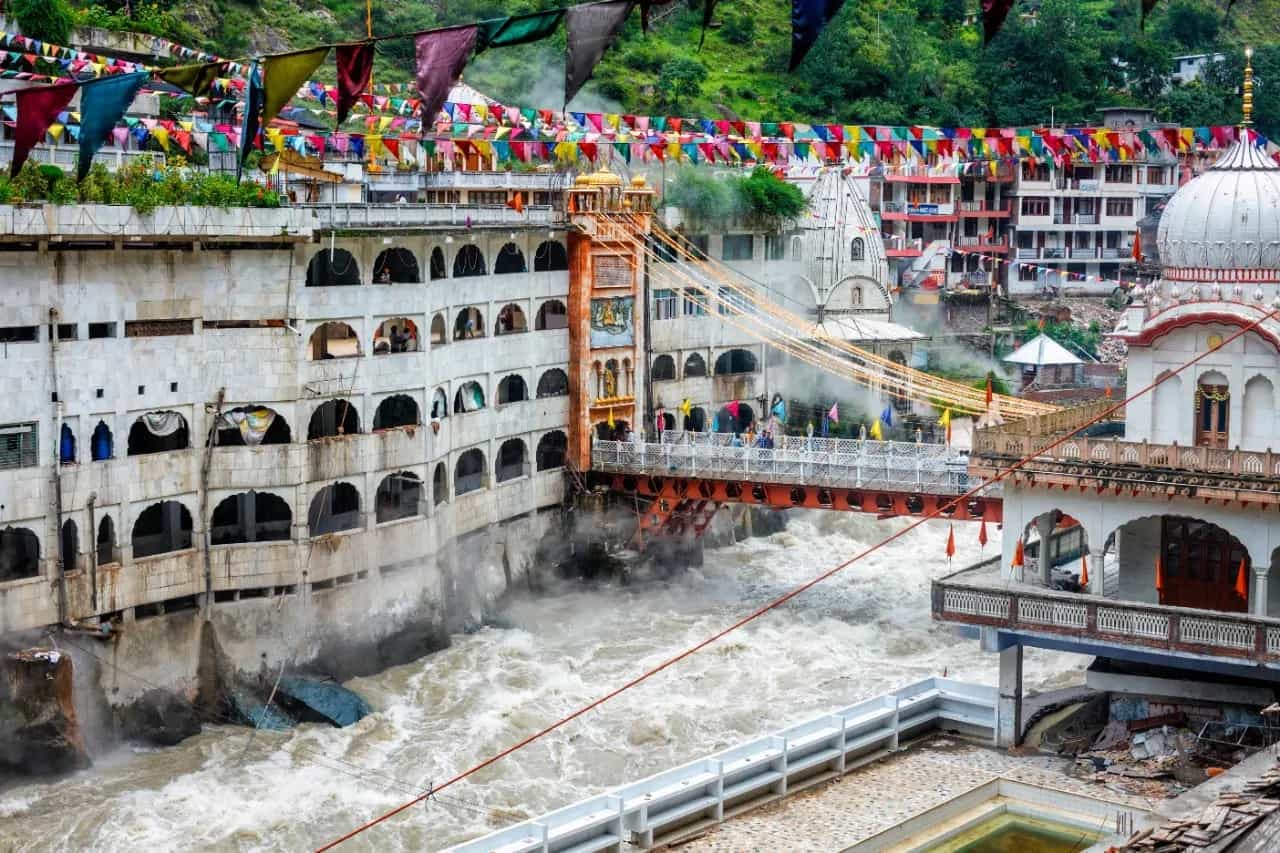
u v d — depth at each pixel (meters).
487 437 90.38
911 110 160.25
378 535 80.25
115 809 61.75
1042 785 56.44
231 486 75.12
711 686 76.56
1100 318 142.00
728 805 55.25
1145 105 160.00
